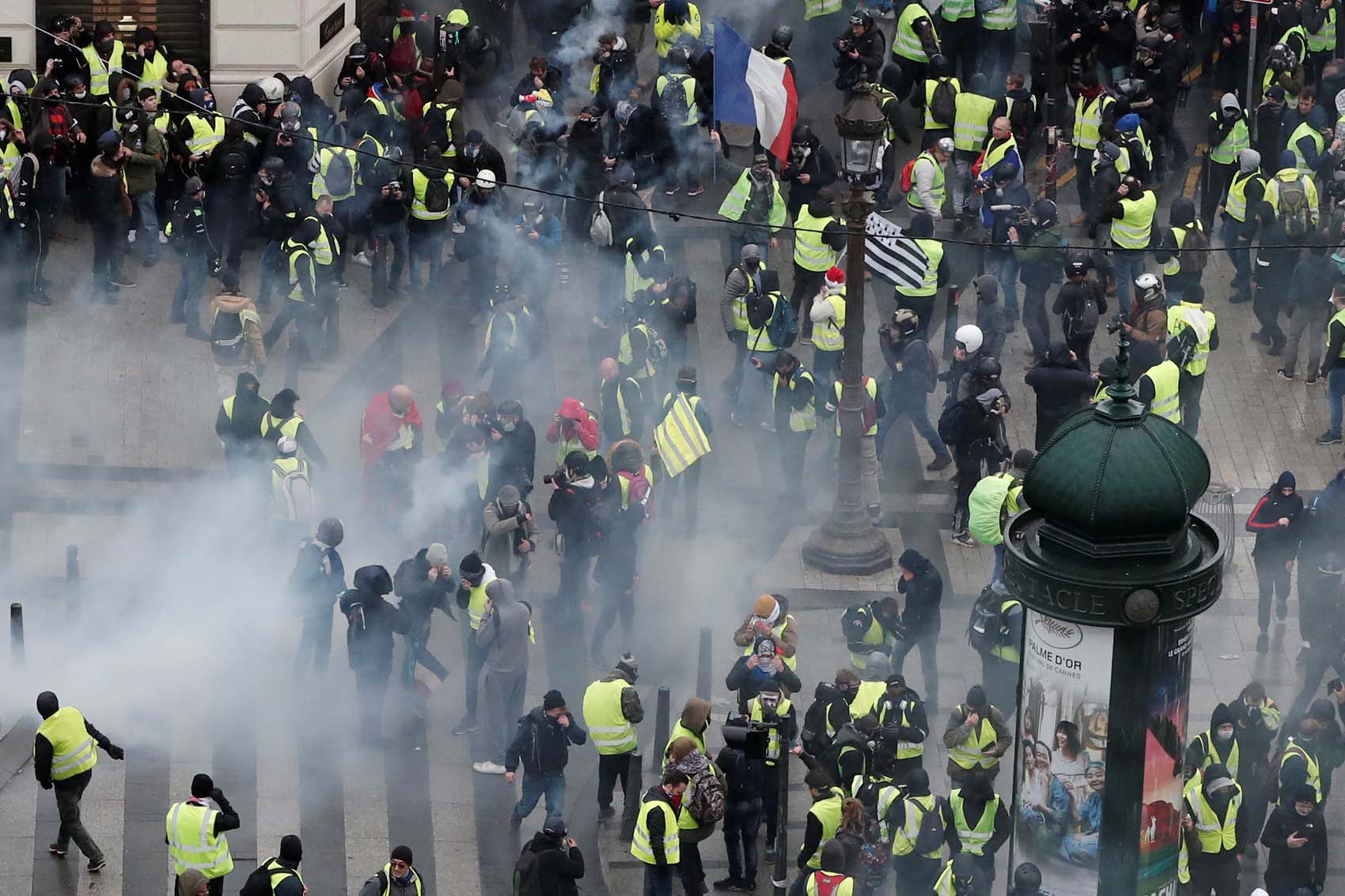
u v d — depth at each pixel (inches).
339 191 4512.8
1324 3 5108.3
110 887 3046.3
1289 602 3767.2
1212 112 4916.3
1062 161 5054.1
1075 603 1785.2
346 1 5128.0
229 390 4097.0
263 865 2773.1
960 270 4635.8
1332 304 4234.7
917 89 5039.4
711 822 2915.8
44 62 4867.1
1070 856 1888.5
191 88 4633.4
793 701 3508.9
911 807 2898.6
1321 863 2947.8
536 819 3257.9
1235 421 4239.7
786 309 4072.3
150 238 4544.8
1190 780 2861.7
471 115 5162.4
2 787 3238.2
